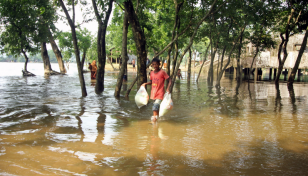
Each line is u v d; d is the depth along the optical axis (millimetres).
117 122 5504
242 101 9086
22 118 5691
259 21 16719
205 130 4910
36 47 22438
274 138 4418
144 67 9320
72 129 4820
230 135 4578
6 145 3818
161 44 19578
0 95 9578
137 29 8898
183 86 15133
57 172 2900
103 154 3512
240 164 3242
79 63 9555
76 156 3420
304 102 8984
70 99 8789
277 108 7617
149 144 3990
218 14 14805
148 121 5676
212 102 8766
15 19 18828
